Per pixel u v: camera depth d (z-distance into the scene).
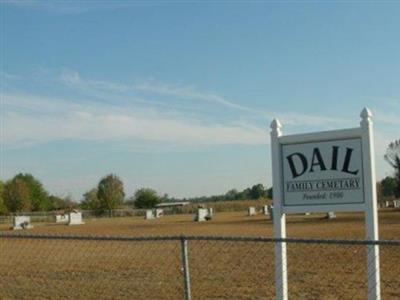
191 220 63.09
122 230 44.22
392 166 85.81
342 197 8.97
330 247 19.97
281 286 9.26
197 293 13.48
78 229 49.94
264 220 54.50
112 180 102.38
